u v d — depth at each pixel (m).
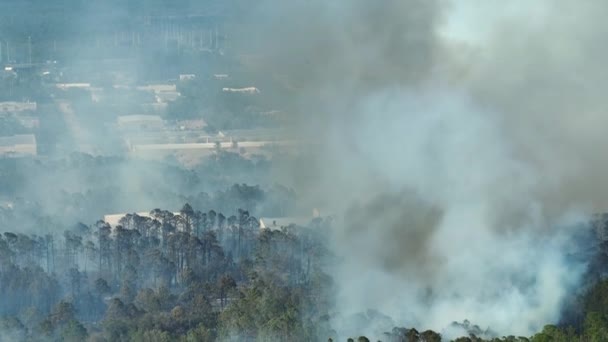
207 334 163.75
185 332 167.75
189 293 182.38
